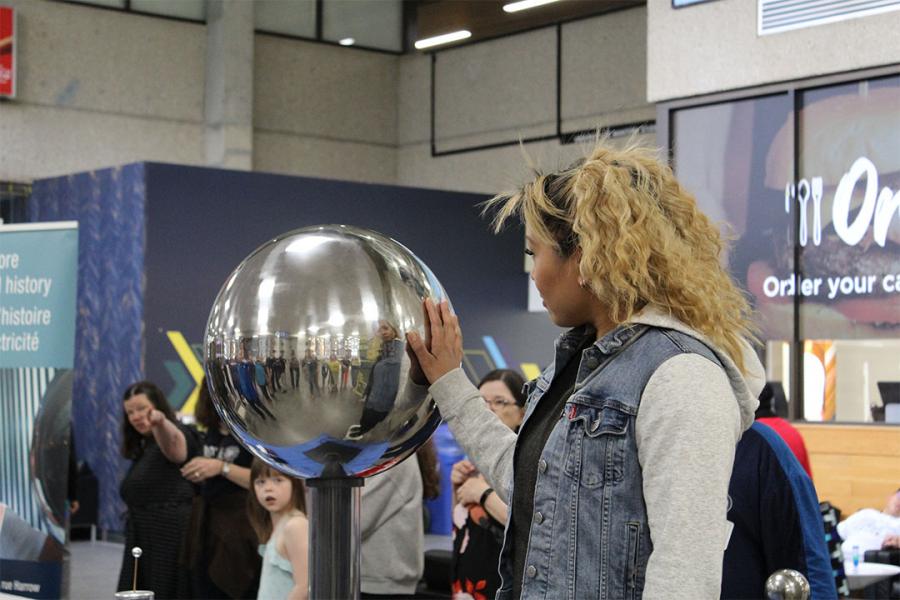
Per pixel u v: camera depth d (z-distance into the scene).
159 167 9.87
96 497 9.85
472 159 13.24
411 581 3.53
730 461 1.34
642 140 1.58
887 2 5.93
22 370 4.45
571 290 1.47
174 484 4.89
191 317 9.94
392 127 14.11
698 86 6.65
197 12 12.55
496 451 1.55
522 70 12.67
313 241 1.30
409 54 14.06
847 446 6.06
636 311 1.44
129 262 9.91
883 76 6.00
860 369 6.41
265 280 1.28
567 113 12.22
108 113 12.01
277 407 1.27
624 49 11.66
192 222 10.01
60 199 10.80
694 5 6.66
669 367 1.37
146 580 4.87
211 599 4.68
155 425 4.87
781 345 6.65
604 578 1.37
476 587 3.23
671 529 1.30
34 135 11.58
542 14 12.26
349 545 1.36
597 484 1.39
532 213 1.47
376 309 1.27
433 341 1.34
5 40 11.36
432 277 1.38
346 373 1.25
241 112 12.53
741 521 2.39
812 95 6.29
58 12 11.72
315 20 13.48
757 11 6.41
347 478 1.35
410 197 11.48
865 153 6.10
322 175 13.55
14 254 4.50
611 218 1.40
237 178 10.29
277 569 3.24
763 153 6.47
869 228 6.10
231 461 4.70
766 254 6.48
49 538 4.36
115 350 9.97
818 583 2.36
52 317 4.44
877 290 6.08
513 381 3.52
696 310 1.43
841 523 5.50
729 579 2.39
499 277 11.98
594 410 1.41
